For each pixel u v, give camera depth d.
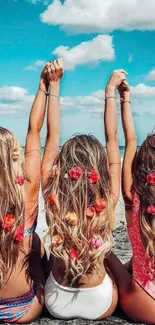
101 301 2.81
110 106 3.07
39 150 2.97
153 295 2.79
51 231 2.77
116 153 3.02
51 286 2.83
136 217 2.84
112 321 2.86
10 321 2.83
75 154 2.80
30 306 2.82
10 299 2.80
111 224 2.82
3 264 2.74
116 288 2.89
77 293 2.79
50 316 2.90
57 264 2.81
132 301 2.84
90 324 2.81
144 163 2.83
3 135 2.76
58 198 2.78
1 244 2.72
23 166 2.83
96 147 2.83
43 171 2.97
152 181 2.79
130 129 3.04
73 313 2.83
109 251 2.87
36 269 2.92
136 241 2.84
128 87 3.10
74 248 2.74
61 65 3.05
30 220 2.87
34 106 3.06
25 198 2.84
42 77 3.11
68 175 2.78
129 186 2.93
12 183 2.72
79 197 2.75
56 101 3.07
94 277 2.79
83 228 2.74
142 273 2.81
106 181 2.81
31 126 3.02
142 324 2.84
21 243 2.77
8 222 2.71
